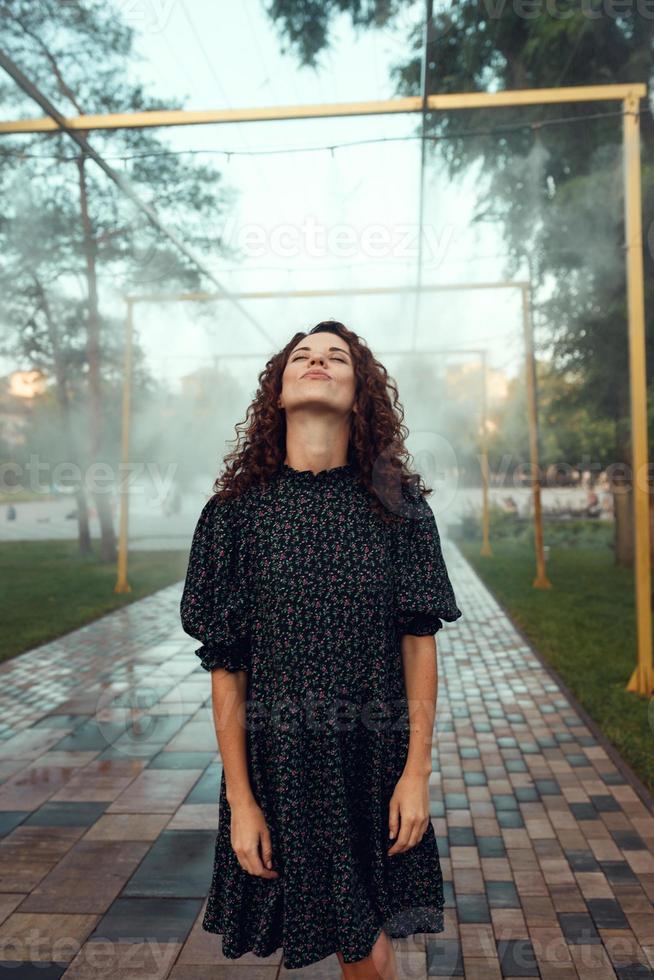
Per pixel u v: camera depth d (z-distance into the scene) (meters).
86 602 8.94
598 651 6.00
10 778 3.41
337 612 1.23
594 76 6.95
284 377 1.32
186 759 3.65
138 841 2.75
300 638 1.22
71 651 6.34
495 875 2.49
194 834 2.80
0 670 5.65
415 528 1.30
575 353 9.52
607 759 3.64
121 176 4.59
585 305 8.69
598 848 2.68
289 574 1.24
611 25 6.36
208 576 1.27
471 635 7.00
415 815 1.19
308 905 1.19
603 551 15.77
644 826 2.86
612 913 2.23
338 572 1.23
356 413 1.33
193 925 2.17
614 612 7.98
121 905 2.29
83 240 7.07
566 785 3.30
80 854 2.65
